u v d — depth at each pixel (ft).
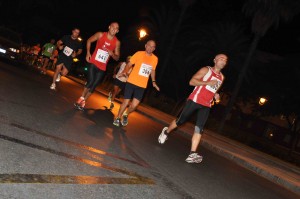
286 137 138.00
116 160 18.66
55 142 18.29
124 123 31.37
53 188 12.36
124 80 41.29
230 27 94.27
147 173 18.07
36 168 13.75
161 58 105.81
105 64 31.65
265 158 47.06
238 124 151.12
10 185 11.57
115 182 14.96
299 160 99.04
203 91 24.71
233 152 39.50
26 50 94.68
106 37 30.81
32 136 18.07
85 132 23.38
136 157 21.03
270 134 142.92
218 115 154.61
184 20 109.60
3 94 28.35
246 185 23.52
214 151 39.04
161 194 15.31
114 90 42.34
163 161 22.45
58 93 40.70
